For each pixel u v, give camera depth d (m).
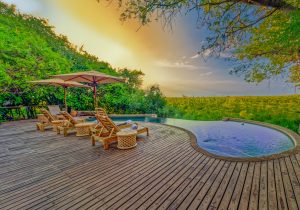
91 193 2.56
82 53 17.73
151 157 4.06
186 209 2.17
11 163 3.75
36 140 5.61
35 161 3.86
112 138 4.83
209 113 14.10
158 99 15.23
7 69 9.84
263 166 3.44
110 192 2.58
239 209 2.15
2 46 10.07
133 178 3.02
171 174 3.17
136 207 2.21
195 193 2.53
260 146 6.36
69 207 2.23
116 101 14.19
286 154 4.05
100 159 3.95
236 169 3.34
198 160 3.86
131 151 4.52
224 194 2.49
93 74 6.64
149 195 2.49
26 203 2.34
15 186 2.79
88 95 13.26
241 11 2.82
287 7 2.14
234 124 10.39
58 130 6.50
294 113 10.21
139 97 15.02
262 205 2.22
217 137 7.74
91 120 10.70
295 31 2.24
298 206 2.19
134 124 6.66
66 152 4.45
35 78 10.92
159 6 2.37
